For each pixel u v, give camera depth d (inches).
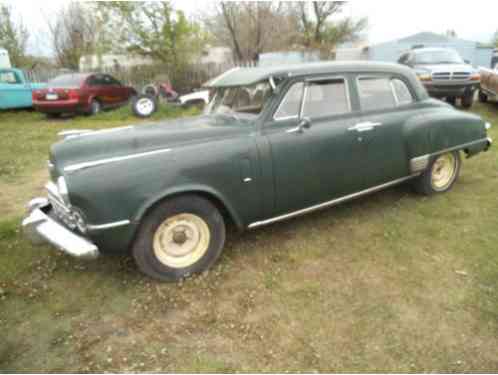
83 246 103.3
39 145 318.7
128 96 541.0
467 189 189.6
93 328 99.6
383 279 117.3
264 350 90.8
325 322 99.3
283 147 127.0
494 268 120.9
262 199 126.0
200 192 115.4
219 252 124.6
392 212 165.5
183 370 85.7
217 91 154.3
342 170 142.9
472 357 87.0
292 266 126.1
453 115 173.3
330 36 936.3
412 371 83.6
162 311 105.7
